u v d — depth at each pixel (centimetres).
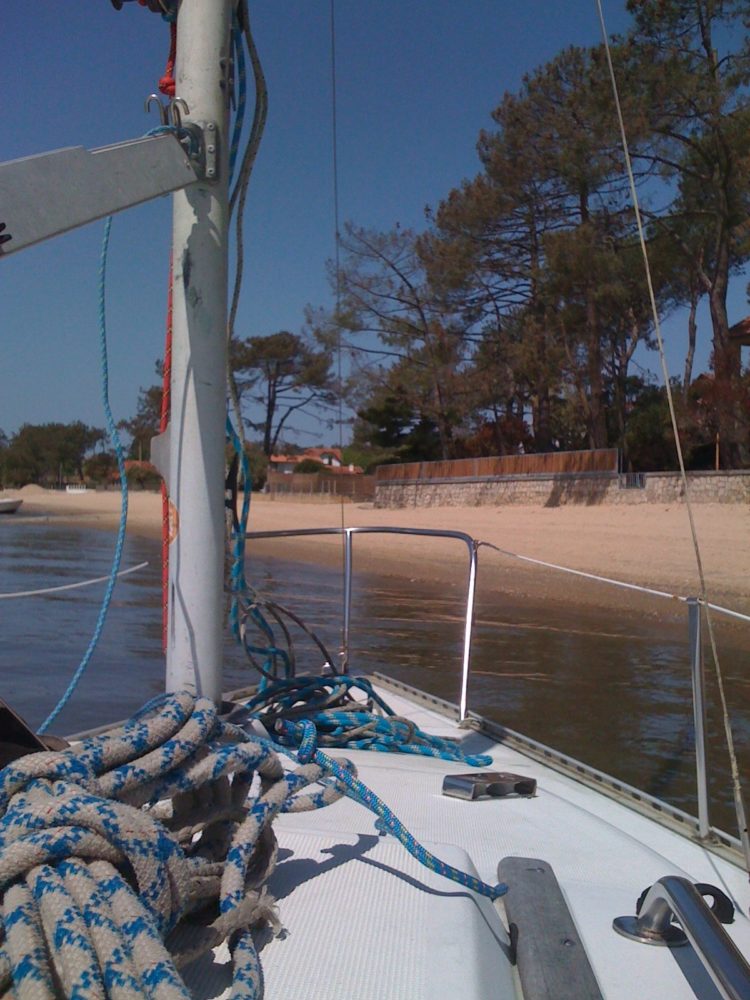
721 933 168
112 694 791
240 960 166
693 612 303
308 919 192
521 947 188
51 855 146
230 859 182
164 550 292
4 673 867
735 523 2538
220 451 264
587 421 3541
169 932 163
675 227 2866
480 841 261
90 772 169
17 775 163
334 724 360
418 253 3947
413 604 1608
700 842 281
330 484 5594
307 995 165
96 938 135
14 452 9850
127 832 153
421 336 4166
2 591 1562
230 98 265
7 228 190
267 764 199
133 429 6400
